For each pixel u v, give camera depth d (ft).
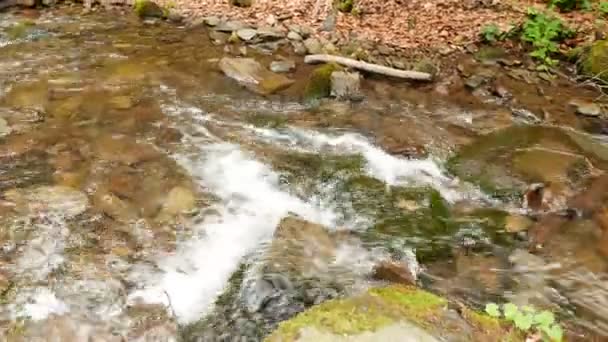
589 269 13.98
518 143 20.16
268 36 27.76
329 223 15.69
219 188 16.78
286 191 16.99
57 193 15.67
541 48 27.25
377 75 24.80
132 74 23.66
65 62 24.30
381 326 9.51
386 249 14.73
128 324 11.73
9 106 20.26
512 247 14.93
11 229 14.20
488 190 17.47
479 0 31.83
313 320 9.67
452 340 9.34
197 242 14.39
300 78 24.39
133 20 29.71
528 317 10.11
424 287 13.29
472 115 22.25
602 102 23.53
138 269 13.34
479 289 13.28
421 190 17.43
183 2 32.04
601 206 16.31
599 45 25.77
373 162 18.75
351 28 29.14
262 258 13.76
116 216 15.08
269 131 20.30
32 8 30.45
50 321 11.49
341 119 21.39
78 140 18.52
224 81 23.67
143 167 17.40
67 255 13.55
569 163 18.72
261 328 11.89
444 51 27.25
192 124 20.29
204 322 12.05
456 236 15.42
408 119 21.65
